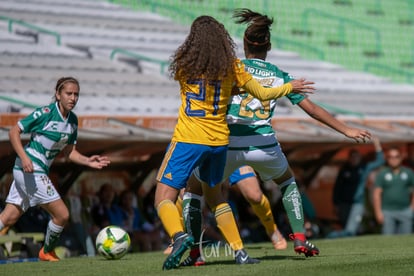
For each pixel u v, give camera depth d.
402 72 80.44
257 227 43.56
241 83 18.09
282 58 72.19
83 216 37.06
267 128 20.05
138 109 44.19
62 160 37.88
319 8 85.88
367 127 45.72
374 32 86.81
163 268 18.00
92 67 52.59
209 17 18.12
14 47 52.44
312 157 49.66
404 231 45.09
